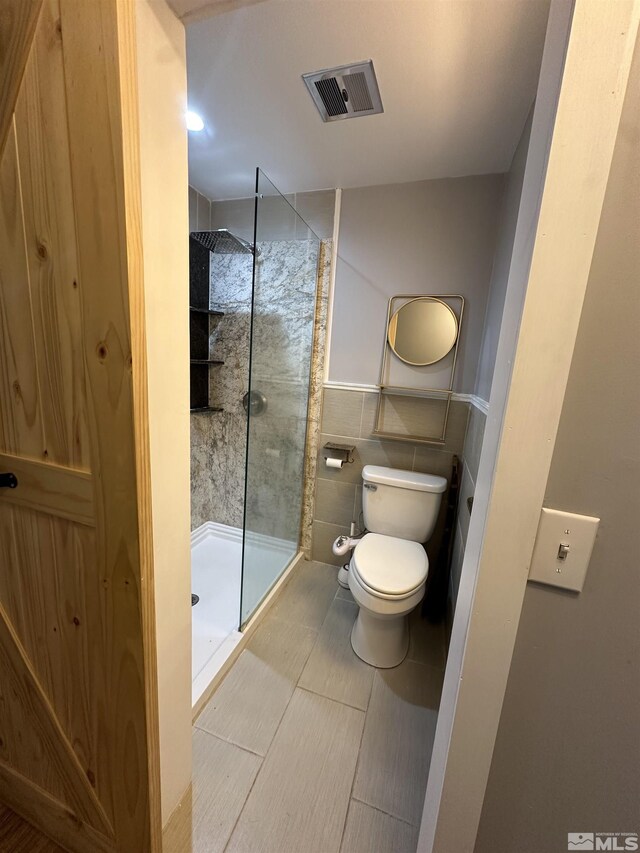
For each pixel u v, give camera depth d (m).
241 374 2.23
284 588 2.01
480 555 0.52
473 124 1.34
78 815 0.91
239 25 0.98
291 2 0.91
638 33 0.37
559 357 0.44
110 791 0.85
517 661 0.53
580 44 0.38
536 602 0.51
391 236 1.86
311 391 2.12
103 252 0.57
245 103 1.29
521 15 0.91
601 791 0.54
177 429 0.76
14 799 1.01
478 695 0.55
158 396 0.70
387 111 1.30
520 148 1.33
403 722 1.29
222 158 1.65
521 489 0.48
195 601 1.84
